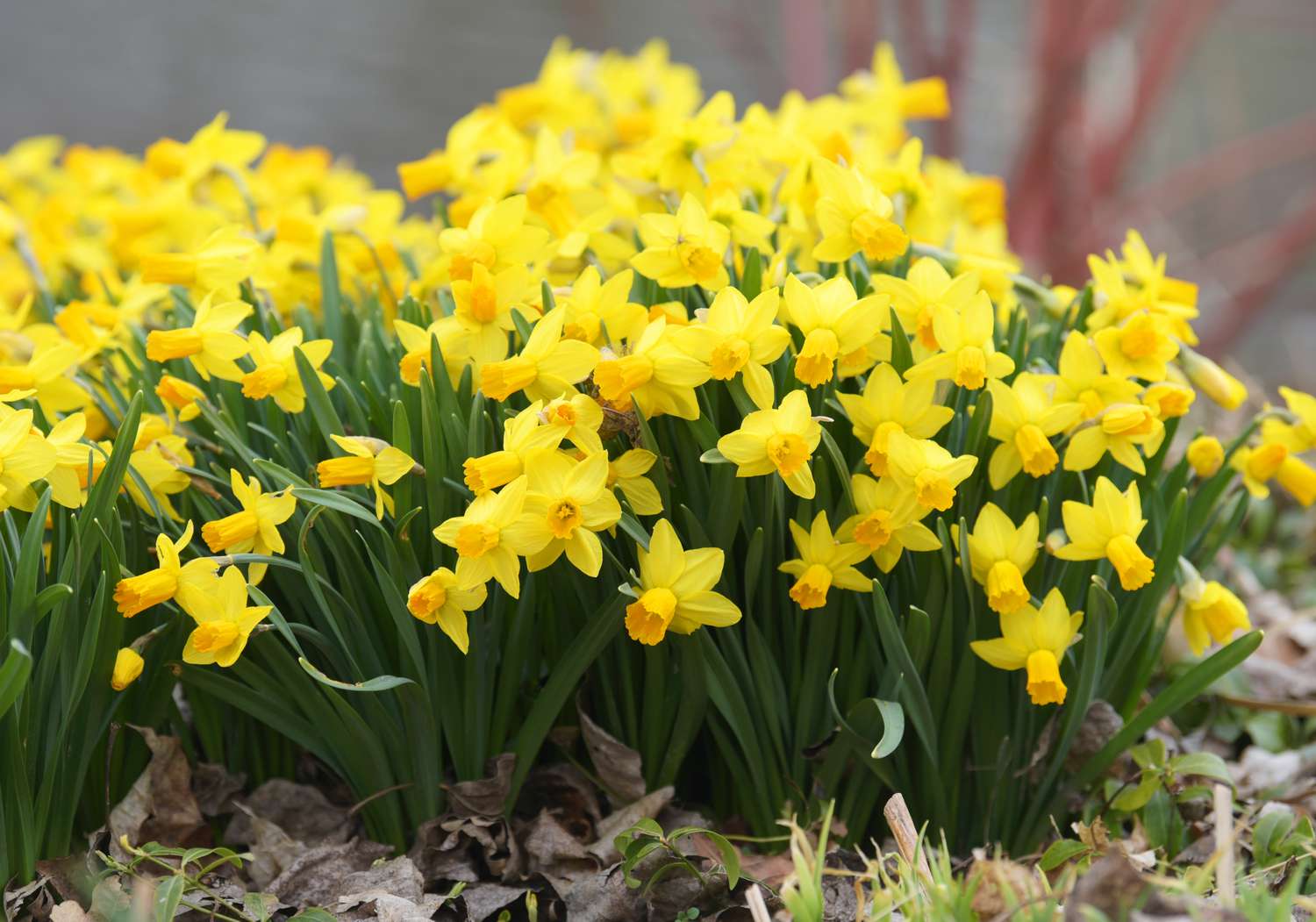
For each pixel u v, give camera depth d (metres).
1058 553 2.28
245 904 2.29
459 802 2.34
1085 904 2.17
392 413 2.32
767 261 2.38
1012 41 7.11
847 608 2.31
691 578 2.25
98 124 6.68
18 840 2.27
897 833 2.27
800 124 2.53
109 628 2.28
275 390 2.30
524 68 7.23
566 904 2.31
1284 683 2.61
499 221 2.32
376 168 6.70
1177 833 2.36
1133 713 2.39
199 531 2.37
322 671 2.34
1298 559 2.92
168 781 2.35
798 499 2.30
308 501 2.26
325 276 2.44
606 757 2.35
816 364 2.24
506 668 2.32
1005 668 2.29
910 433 2.27
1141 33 4.70
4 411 2.24
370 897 2.29
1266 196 6.94
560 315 2.25
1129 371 2.33
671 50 7.13
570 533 2.23
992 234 2.71
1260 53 7.11
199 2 7.16
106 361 2.45
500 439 2.32
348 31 7.30
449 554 2.30
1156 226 5.90
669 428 2.29
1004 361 2.28
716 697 2.31
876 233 2.29
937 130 4.25
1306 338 6.09
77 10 7.08
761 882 2.31
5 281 2.81
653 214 2.30
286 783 2.38
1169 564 2.32
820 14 4.64
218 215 2.61
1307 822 2.34
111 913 2.27
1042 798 2.35
